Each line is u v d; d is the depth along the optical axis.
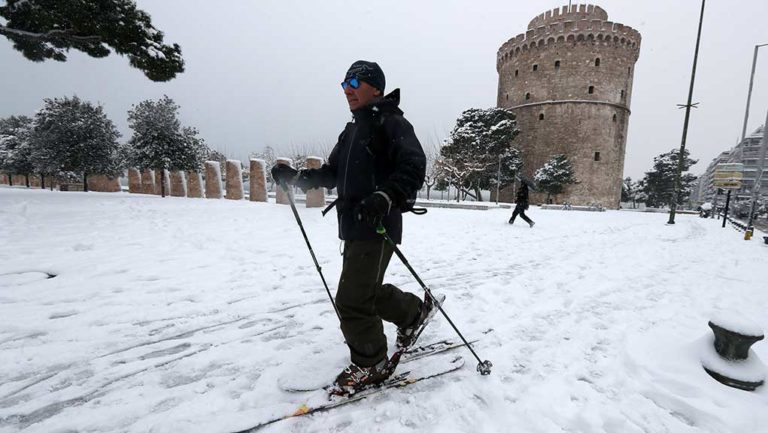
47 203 9.32
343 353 2.05
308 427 1.44
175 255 4.27
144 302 2.81
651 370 1.97
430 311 1.97
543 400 1.69
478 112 35.59
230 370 1.89
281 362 1.98
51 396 1.63
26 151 29.20
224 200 13.89
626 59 36.88
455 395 1.69
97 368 1.88
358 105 1.70
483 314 2.79
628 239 7.76
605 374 1.95
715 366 1.89
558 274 4.16
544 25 38.22
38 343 2.10
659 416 1.62
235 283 3.37
